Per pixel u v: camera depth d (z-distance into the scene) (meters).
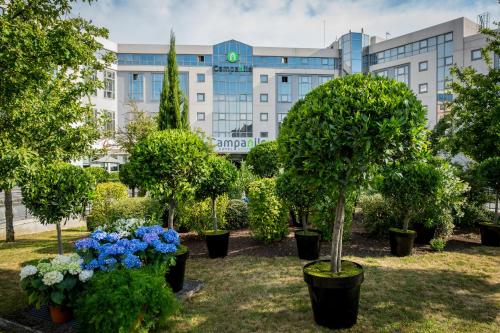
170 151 5.18
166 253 3.98
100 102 27.98
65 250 6.88
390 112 2.97
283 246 6.77
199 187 5.84
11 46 3.42
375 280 4.71
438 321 3.49
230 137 31.52
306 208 6.09
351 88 3.20
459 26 29.61
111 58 6.39
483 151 7.89
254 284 4.68
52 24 4.46
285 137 3.44
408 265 5.44
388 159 3.10
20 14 4.11
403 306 3.85
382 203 7.33
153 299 3.05
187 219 7.70
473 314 3.64
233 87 33.69
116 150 22.80
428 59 31.67
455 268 5.25
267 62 34.28
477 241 7.19
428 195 5.96
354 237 7.56
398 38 34.03
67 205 5.09
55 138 4.95
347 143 2.94
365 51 36.50
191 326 3.49
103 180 17.11
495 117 6.46
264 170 11.80
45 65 4.07
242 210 9.02
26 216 9.34
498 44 7.90
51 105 5.07
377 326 3.40
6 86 3.62
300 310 3.81
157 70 31.83
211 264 5.71
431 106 31.41
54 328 3.41
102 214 8.23
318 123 3.07
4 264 5.88
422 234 6.96
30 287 3.39
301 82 34.59
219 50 33.56
